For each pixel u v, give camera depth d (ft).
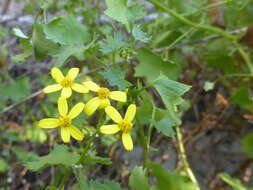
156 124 0.53
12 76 1.02
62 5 0.86
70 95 0.50
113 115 0.48
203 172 0.88
